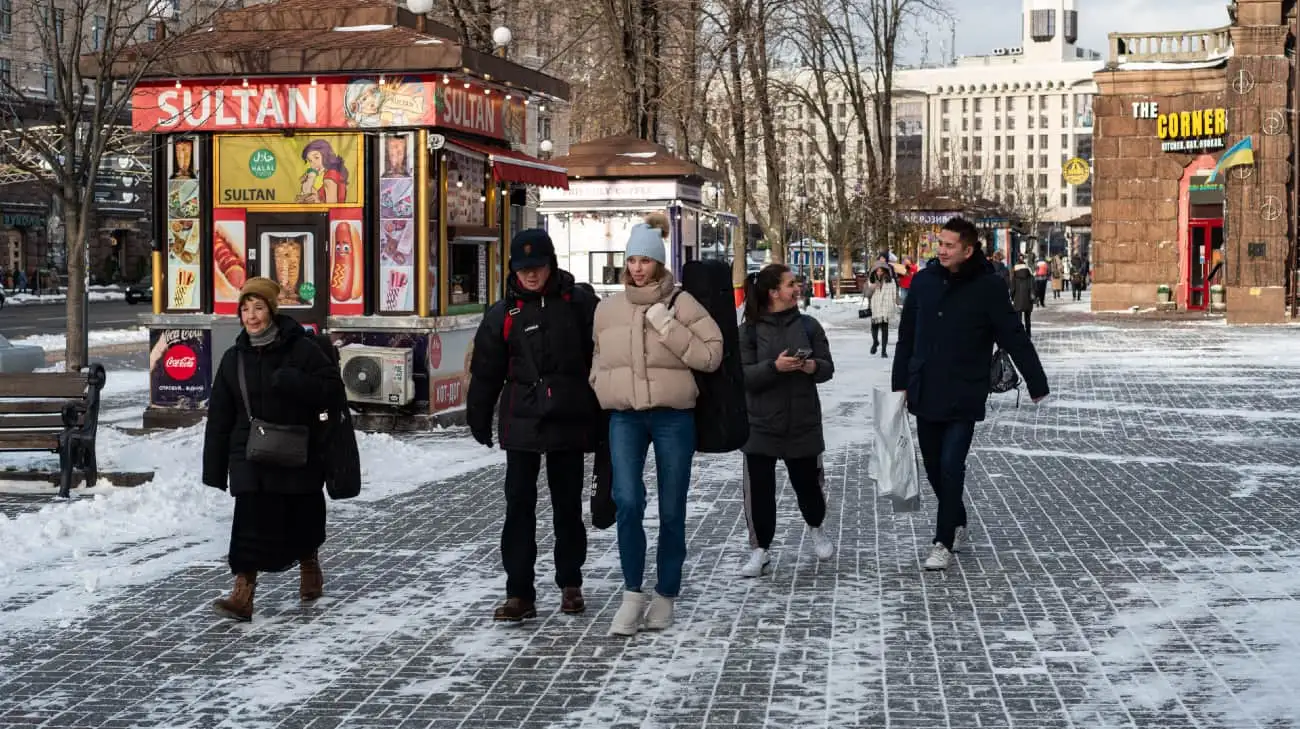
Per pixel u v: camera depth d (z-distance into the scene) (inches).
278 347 292.5
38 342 1227.2
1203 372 935.7
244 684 249.0
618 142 1146.0
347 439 301.0
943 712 226.4
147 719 229.5
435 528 399.2
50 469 460.1
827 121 2240.4
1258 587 312.7
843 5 1866.4
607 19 1224.8
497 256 706.2
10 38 1688.0
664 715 227.5
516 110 711.7
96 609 305.3
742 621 289.6
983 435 615.5
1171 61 1847.9
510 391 288.7
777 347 332.8
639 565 282.2
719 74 1712.6
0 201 2598.4
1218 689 235.9
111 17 602.5
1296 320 1585.9
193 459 494.3
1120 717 222.1
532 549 293.1
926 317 338.3
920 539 377.1
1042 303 2226.9
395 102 612.7
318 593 312.5
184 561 353.7
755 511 332.5
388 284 623.8
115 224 2874.0
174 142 631.2
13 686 248.7
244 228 628.1
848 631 279.7
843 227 2293.3
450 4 1025.5
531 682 247.8
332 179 622.5
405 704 235.8
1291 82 1579.7
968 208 2421.3
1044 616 289.3
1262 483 470.3
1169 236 1854.1
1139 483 473.1
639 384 279.0
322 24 650.8
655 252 280.7
